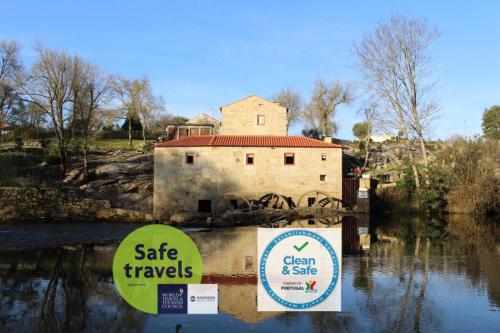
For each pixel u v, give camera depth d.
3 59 43.53
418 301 12.97
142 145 66.88
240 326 10.79
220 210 41.28
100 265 17.59
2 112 45.50
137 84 75.00
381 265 18.08
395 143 77.75
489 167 44.72
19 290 13.82
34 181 40.50
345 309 12.17
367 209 42.59
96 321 11.12
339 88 82.56
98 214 33.91
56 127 46.56
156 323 11.00
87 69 47.84
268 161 42.03
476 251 21.72
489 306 12.57
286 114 54.72
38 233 26.75
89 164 52.34
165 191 41.50
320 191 42.00
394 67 47.00
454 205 44.38
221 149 41.78
